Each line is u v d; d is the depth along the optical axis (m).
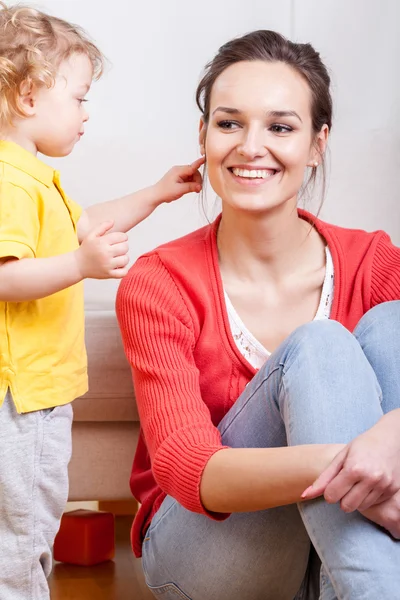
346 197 3.16
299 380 1.40
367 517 1.28
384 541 1.27
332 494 1.24
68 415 1.76
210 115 1.72
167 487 1.48
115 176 3.17
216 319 1.71
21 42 1.76
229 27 3.22
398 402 1.50
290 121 1.66
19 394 1.65
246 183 1.67
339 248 1.79
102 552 2.23
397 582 1.23
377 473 1.22
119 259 1.60
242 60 1.70
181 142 3.20
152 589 1.74
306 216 1.85
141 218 2.03
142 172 3.19
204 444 1.44
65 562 2.24
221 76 1.71
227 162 1.68
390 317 1.56
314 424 1.36
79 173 3.16
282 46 1.71
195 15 3.20
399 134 3.22
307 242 1.79
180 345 1.66
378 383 1.49
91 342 2.10
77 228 1.94
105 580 2.10
